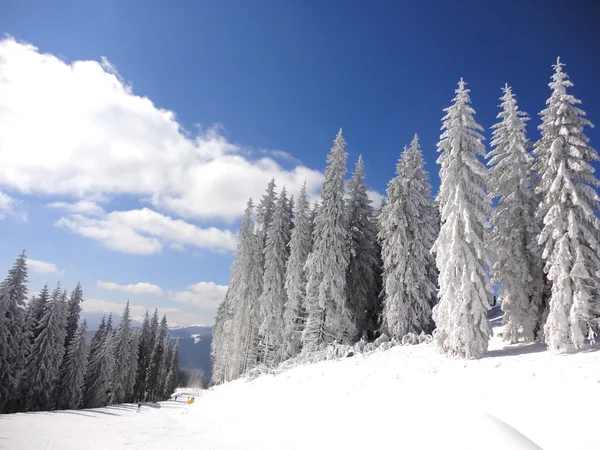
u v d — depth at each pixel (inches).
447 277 731.4
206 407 968.3
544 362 561.9
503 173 855.1
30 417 984.3
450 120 807.1
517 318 764.6
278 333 1405.0
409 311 1066.1
